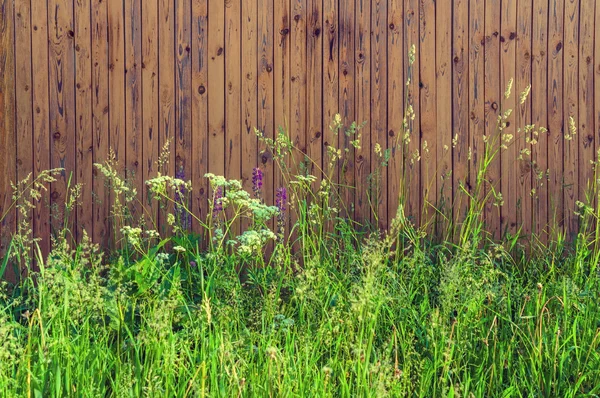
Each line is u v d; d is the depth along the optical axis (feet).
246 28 16.08
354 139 16.51
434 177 16.75
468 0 16.83
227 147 16.11
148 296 11.91
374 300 11.09
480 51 16.93
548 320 11.46
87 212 15.71
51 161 15.58
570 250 17.06
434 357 9.98
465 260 13.79
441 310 12.20
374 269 11.75
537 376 10.17
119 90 15.78
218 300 12.03
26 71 15.43
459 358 10.19
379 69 16.53
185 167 15.98
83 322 10.40
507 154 17.11
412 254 15.53
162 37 15.87
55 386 8.80
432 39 16.70
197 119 16.01
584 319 11.81
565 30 17.34
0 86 15.28
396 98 16.60
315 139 16.35
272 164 16.22
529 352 10.79
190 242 14.47
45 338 9.66
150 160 15.89
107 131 15.76
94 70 15.69
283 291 13.75
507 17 17.04
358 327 10.57
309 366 9.56
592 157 17.58
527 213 17.21
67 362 9.25
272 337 10.52
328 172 16.38
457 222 16.74
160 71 15.88
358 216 16.47
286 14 16.20
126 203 15.78
